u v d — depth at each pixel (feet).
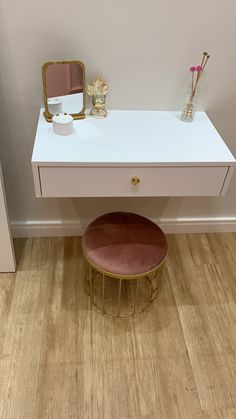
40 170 3.82
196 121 4.68
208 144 4.21
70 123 4.11
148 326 5.20
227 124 5.14
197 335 5.16
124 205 6.06
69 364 4.71
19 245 6.23
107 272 4.50
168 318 5.33
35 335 4.98
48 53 4.27
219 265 6.20
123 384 4.57
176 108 4.89
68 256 6.11
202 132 4.44
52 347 4.87
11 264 5.63
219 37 4.28
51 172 3.85
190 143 4.21
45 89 4.26
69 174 3.88
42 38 4.14
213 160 3.93
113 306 5.42
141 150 4.01
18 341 4.89
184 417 4.32
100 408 4.34
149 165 3.87
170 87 4.67
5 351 4.78
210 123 4.66
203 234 6.72
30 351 4.80
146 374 4.68
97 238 4.77
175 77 4.59
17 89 4.53
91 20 4.05
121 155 3.91
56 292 5.55
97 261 4.54
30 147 5.13
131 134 4.30
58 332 5.04
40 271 5.83
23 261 5.96
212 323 5.32
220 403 4.47
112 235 4.81
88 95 4.63
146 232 4.89
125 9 4.00
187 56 4.42
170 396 4.50
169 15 4.07
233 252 6.45
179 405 4.42
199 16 4.10
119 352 4.88
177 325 5.25
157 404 4.42
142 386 4.57
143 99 4.77
